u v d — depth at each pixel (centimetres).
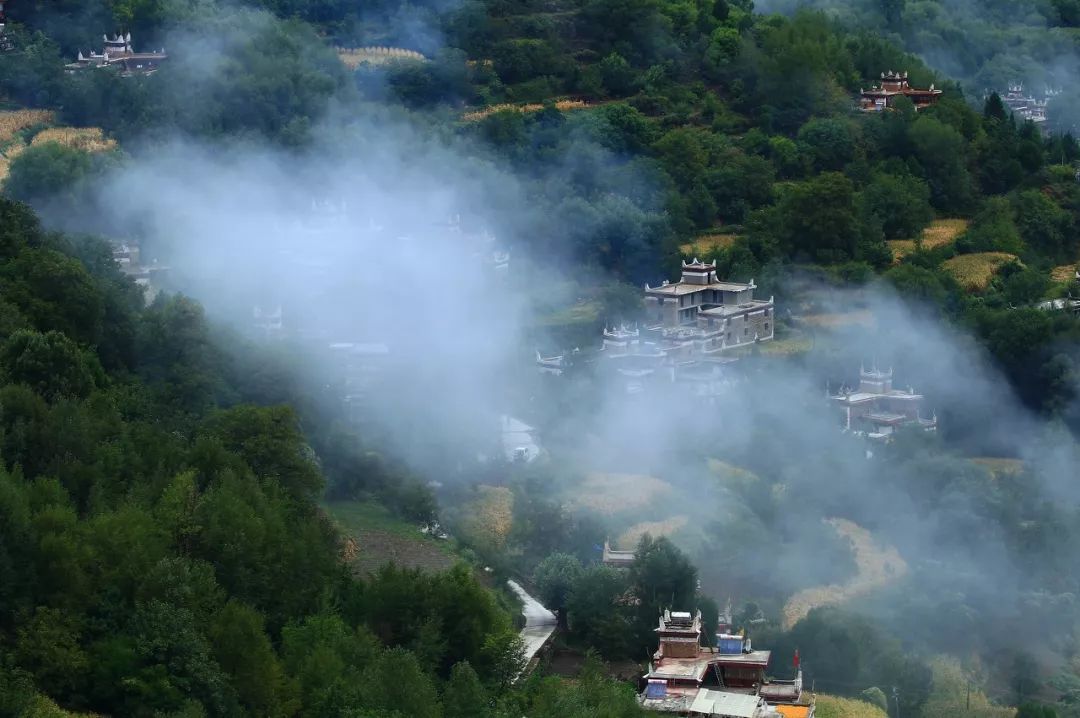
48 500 15538
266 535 16400
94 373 19362
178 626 14325
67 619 14238
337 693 14812
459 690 15538
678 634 17550
